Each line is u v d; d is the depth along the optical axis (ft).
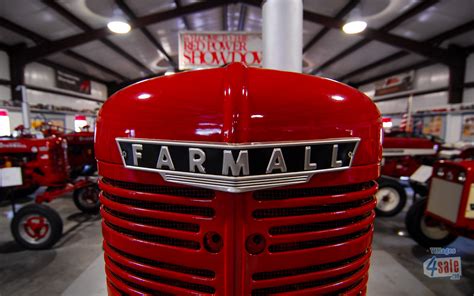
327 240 2.22
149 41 25.46
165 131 1.99
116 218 2.36
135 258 2.32
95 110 34.24
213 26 24.99
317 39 24.95
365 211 2.33
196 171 1.84
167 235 2.12
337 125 2.07
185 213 2.07
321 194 2.10
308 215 2.08
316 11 19.12
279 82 2.02
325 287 2.22
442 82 28.37
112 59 29.37
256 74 2.02
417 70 31.53
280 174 1.84
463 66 24.88
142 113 2.11
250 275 2.00
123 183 2.26
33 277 6.64
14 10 17.19
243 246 1.95
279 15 7.55
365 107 2.28
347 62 31.30
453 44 24.18
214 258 2.01
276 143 1.81
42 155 9.97
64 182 10.64
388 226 9.88
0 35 20.83
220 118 1.84
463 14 18.45
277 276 2.11
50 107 28.66
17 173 8.20
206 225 1.99
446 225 6.48
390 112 36.32
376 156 2.33
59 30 20.57
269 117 1.88
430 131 28.91
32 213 7.86
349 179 2.13
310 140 1.92
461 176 6.02
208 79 2.02
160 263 2.22
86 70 33.47
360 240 2.35
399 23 19.77
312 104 2.03
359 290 2.43
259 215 1.99
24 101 22.94
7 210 12.15
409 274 6.51
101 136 2.38
